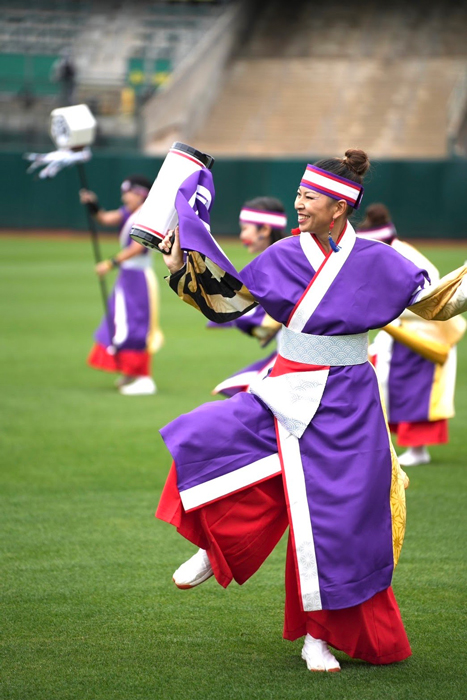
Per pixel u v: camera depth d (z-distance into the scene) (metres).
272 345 37.91
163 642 11.59
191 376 31.02
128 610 12.61
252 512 10.78
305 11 111.38
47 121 91.12
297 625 11.15
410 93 96.88
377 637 10.72
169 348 37.00
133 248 27.84
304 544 10.48
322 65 102.62
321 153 91.69
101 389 28.66
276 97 99.38
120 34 103.81
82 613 12.46
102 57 100.88
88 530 15.90
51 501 17.47
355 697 10.03
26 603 12.77
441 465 20.86
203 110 98.69
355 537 10.42
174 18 105.81
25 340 37.47
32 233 88.06
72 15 106.25
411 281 10.73
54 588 13.33
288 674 10.67
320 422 10.67
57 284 55.94
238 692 10.16
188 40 102.31
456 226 81.00
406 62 101.38
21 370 31.45
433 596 13.22
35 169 87.31
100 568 14.17
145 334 28.02
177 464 10.62
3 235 86.75
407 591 13.41
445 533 16.05
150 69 99.38
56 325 41.38
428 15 108.19
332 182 10.59
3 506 17.12
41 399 26.92
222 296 11.12
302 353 10.80
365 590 10.46
